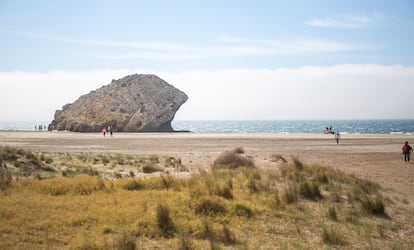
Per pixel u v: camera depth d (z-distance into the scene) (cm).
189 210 1143
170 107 11931
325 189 1590
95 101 12181
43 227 939
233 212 1148
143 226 991
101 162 2658
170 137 6919
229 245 900
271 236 986
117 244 829
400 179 2156
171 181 1588
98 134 8331
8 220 962
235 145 4806
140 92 12131
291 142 5438
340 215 1220
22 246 799
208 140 5903
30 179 1571
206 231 962
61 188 1378
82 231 934
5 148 2231
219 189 1355
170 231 963
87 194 1352
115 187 1491
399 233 1079
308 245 920
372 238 1012
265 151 3931
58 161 2562
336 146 4675
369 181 1884
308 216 1186
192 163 2812
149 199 1257
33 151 3528
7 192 1306
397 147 4528
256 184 1585
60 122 11469
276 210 1230
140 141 5556
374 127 18188
